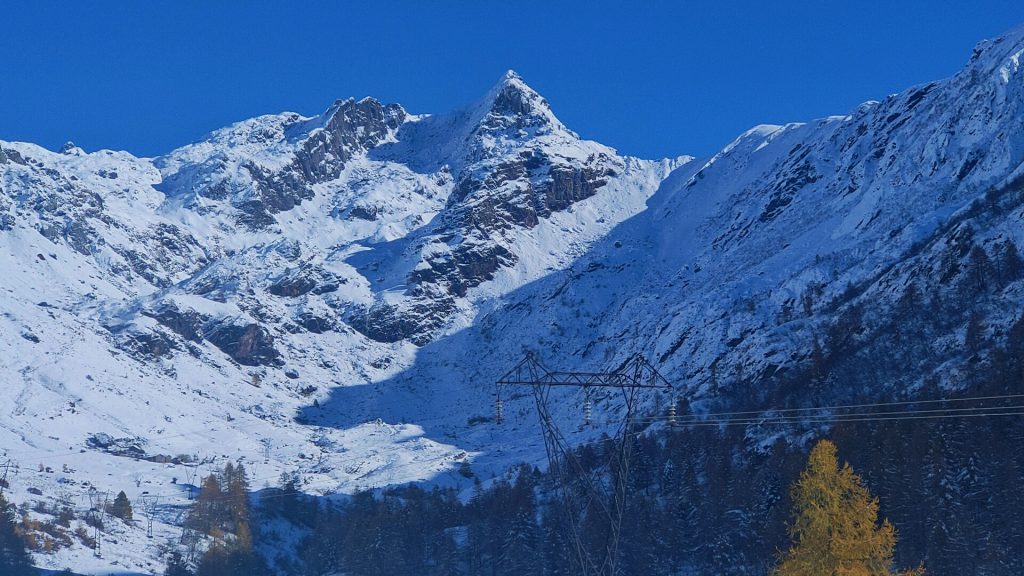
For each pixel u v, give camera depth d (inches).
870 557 3006.9
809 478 3043.8
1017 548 5629.9
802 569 2994.6
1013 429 6609.3
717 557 6653.5
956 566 5428.2
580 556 4335.6
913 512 5831.7
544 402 4338.1
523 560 7190.0
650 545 6678.2
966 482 6225.4
